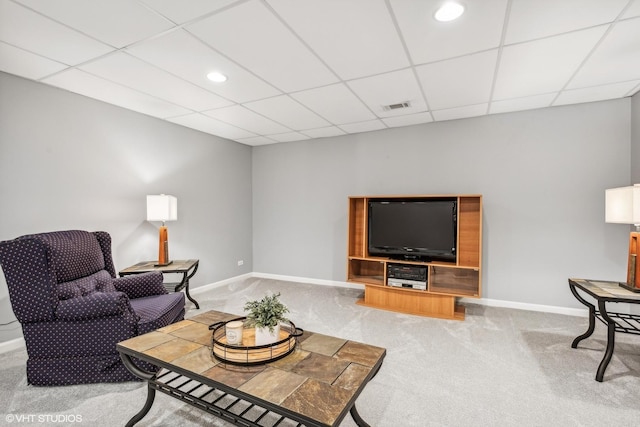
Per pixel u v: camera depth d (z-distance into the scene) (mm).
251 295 4023
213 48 2078
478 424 1632
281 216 4945
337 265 4516
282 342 1470
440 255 3359
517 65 2326
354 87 2742
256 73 2453
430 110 3379
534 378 2062
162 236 3262
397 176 4070
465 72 2447
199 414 1709
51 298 1907
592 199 3162
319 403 1112
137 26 1817
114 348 1983
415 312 3332
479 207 3322
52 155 2703
